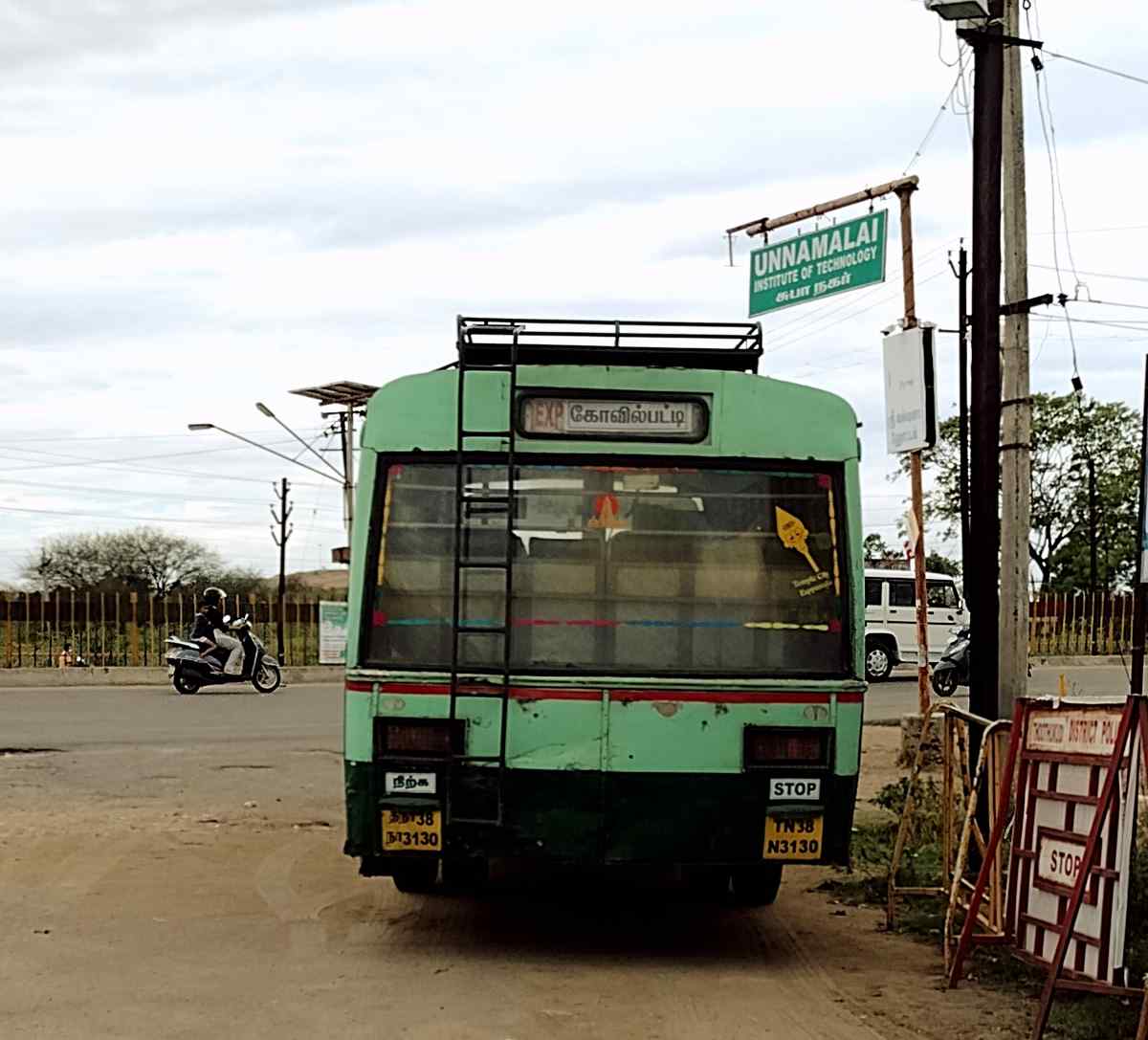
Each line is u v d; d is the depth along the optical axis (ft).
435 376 26.96
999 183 33.60
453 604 26.37
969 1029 22.56
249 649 92.58
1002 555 34.06
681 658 26.40
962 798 33.78
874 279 46.70
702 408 26.99
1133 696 21.24
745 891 31.78
